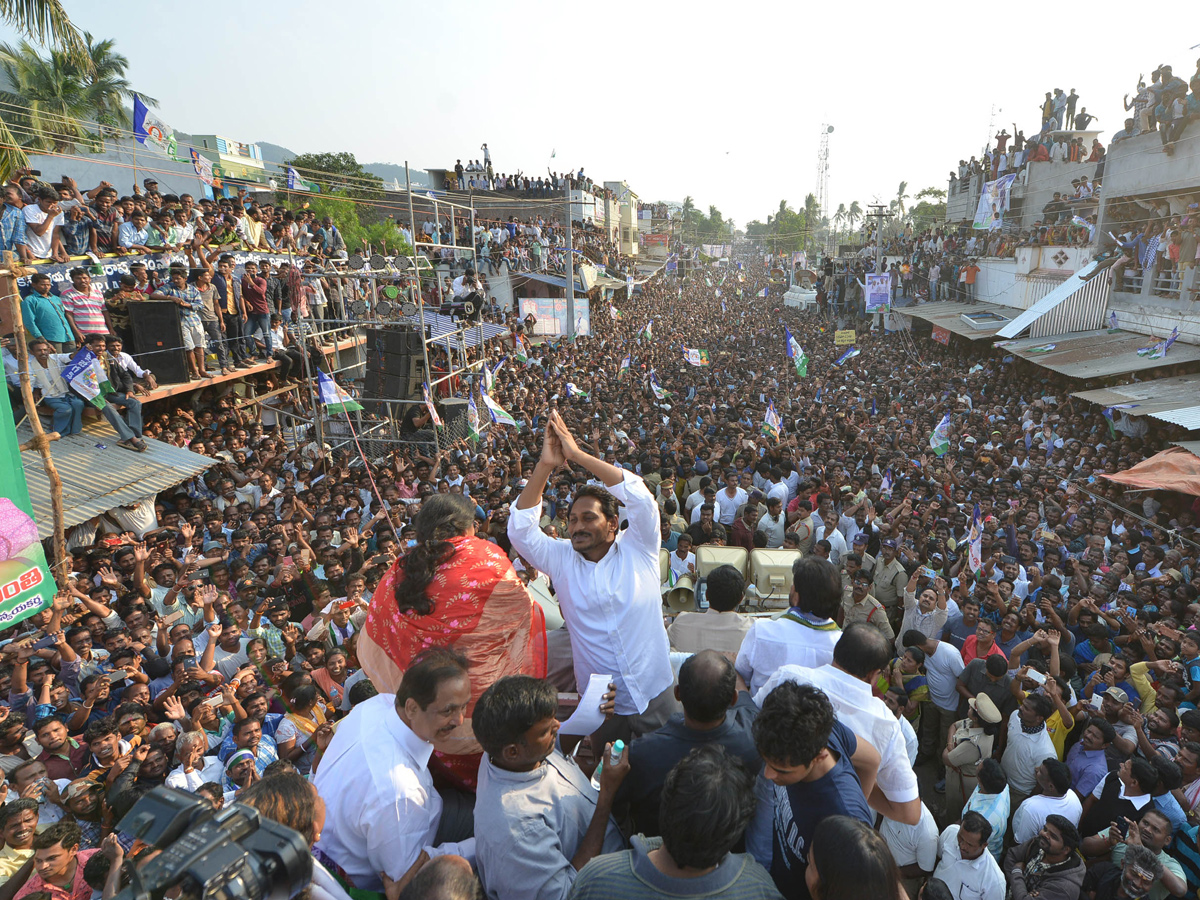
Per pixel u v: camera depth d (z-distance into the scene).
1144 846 4.74
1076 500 11.88
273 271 16.73
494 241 34.72
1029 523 10.64
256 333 15.99
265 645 7.32
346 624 7.45
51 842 4.33
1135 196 19.94
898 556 9.01
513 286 36.16
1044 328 22.41
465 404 16.48
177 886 1.35
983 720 6.16
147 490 10.59
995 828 5.28
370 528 10.45
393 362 16.30
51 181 19.55
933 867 5.07
